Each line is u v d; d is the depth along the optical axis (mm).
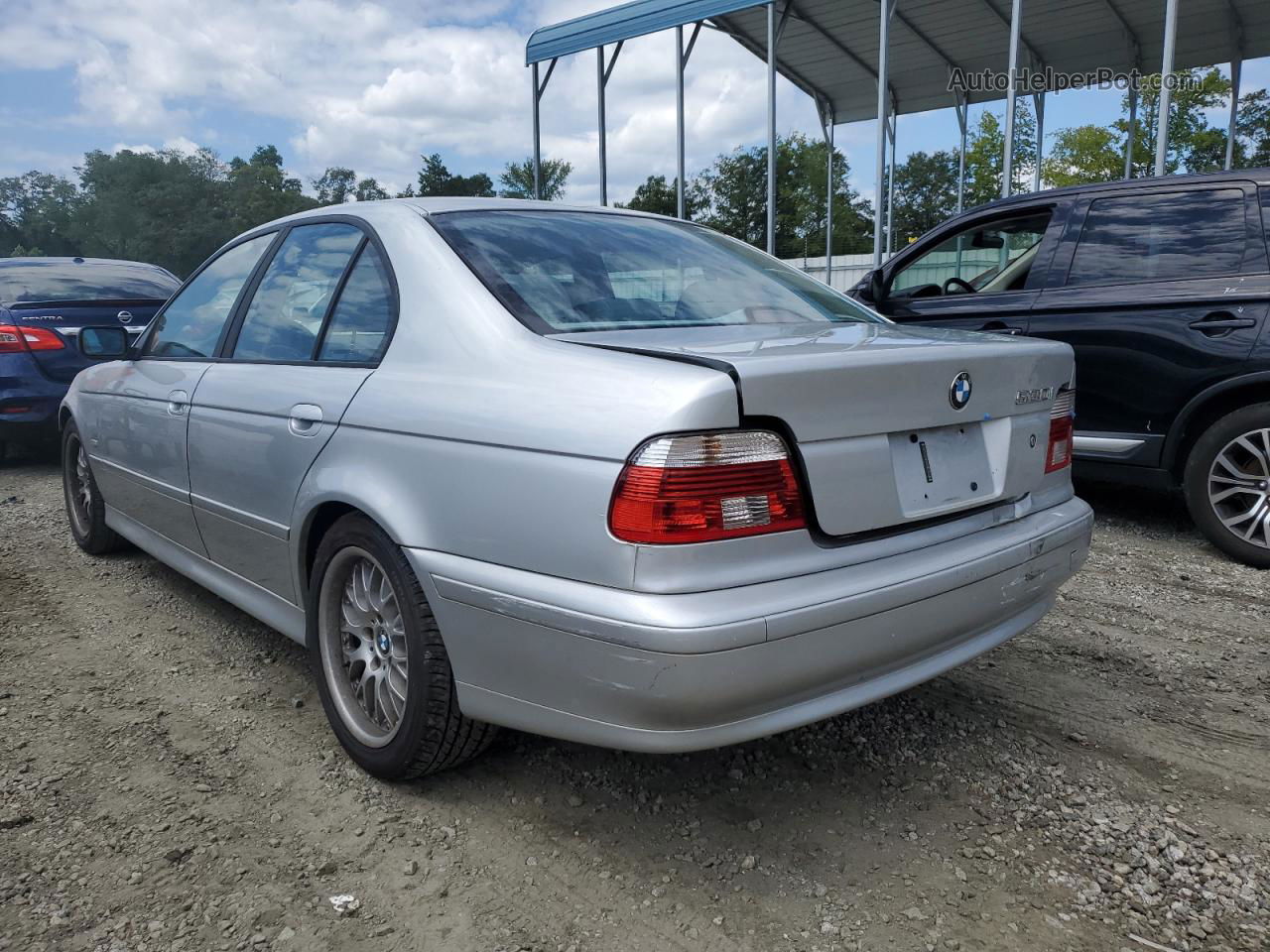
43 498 6367
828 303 3037
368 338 2650
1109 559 4684
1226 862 2217
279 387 2848
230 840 2297
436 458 2227
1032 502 2592
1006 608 2418
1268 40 14492
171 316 3895
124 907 2043
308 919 2012
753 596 1865
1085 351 4957
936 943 1938
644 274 2771
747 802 2477
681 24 13352
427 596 2254
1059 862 2219
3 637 3678
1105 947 1930
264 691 3176
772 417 1913
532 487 2006
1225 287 4551
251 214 101562
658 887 2123
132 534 4207
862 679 2105
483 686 2178
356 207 3023
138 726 2912
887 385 2090
